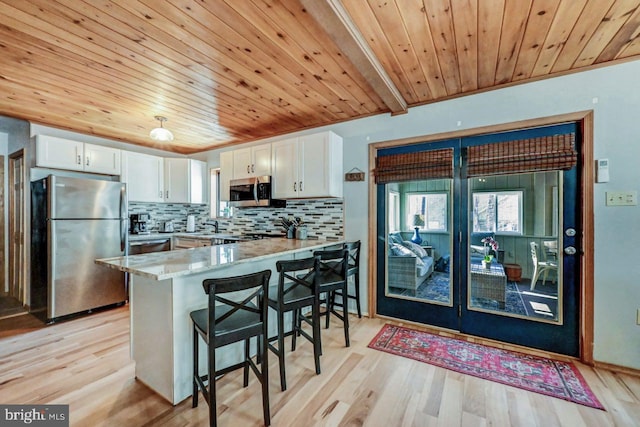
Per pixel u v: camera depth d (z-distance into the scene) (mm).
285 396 1795
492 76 2309
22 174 3570
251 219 4215
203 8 1515
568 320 2264
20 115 3164
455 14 1568
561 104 2242
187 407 1701
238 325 1563
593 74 2143
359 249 3100
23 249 3529
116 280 3473
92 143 3914
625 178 2051
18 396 1794
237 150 3881
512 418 1615
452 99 2682
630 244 2041
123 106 2912
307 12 1522
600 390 1854
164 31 1714
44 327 2877
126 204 3619
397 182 2998
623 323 2059
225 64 2102
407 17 1593
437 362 2193
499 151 2504
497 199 2547
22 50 1899
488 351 2367
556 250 2309
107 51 1927
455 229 2721
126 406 1707
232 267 2150
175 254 2145
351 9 1523
